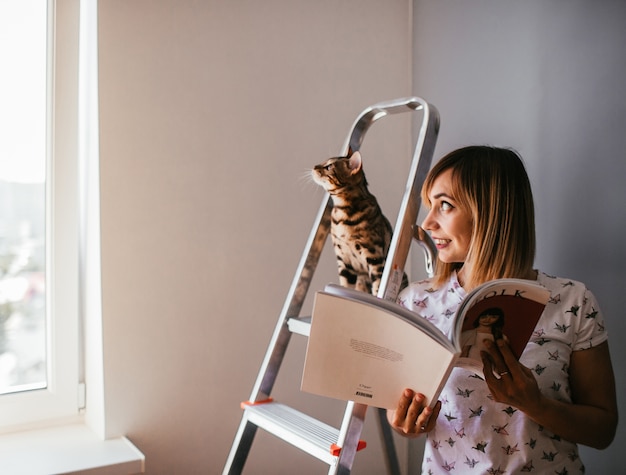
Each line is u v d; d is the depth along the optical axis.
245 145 1.88
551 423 1.11
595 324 1.20
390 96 2.12
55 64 1.73
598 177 1.51
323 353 1.06
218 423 1.87
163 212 1.77
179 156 1.78
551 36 1.62
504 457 1.18
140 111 1.73
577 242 1.57
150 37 1.73
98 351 1.73
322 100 2.00
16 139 1.73
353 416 1.25
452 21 1.95
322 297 1.02
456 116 1.94
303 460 2.00
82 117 1.82
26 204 1.76
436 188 1.26
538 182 1.66
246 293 1.90
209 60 1.82
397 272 1.29
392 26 2.11
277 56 1.92
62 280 1.79
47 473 1.48
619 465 1.48
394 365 1.05
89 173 1.77
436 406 1.17
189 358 1.82
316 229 1.52
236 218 1.88
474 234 1.22
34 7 1.73
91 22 1.74
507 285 1.00
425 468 1.27
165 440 1.79
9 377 1.77
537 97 1.66
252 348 1.92
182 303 1.80
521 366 1.08
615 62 1.47
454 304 1.27
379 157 2.11
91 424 1.81
